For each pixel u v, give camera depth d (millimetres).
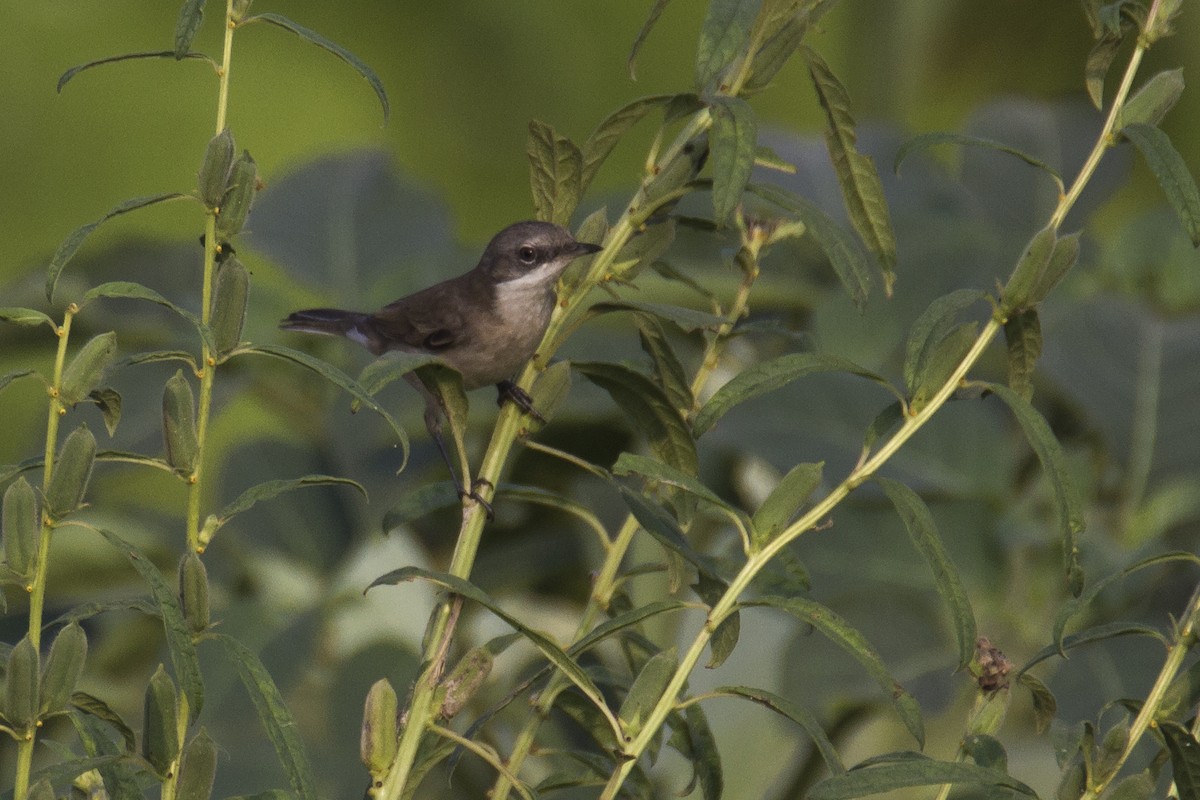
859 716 6777
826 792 3779
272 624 6664
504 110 18547
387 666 6445
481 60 18516
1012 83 11461
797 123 17203
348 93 18359
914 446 7066
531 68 18562
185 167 18062
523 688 4680
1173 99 4172
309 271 8711
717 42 4305
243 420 13961
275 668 6449
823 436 7031
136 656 7145
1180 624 4105
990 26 11203
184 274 8617
